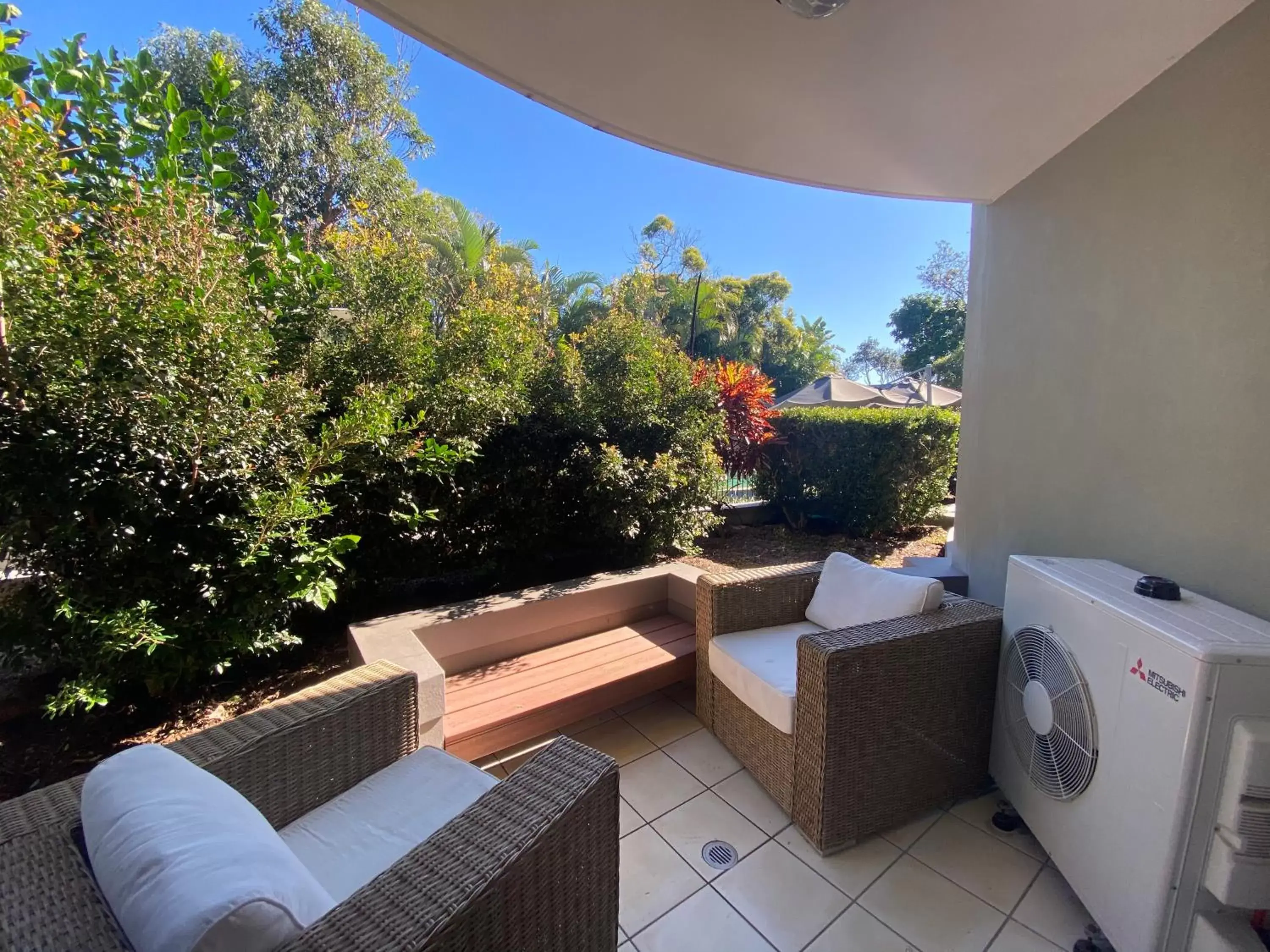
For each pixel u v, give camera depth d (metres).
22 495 1.56
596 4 1.45
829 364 19.52
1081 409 2.06
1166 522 1.70
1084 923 1.43
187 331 1.77
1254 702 1.06
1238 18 1.45
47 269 1.61
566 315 11.60
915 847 1.70
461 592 3.09
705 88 1.82
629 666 2.34
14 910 0.73
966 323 2.87
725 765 2.10
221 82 2.13
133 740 1.97
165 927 0.61
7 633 1.67
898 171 2.35
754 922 1.45
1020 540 2.40
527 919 0.90
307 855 1.12
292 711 1.33
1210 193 1.54
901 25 1.50
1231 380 1.49
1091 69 1.67
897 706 1.69
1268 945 1.13
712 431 3.95
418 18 1.52
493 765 2.13
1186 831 1.11
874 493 4.74
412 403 2.61
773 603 2.32
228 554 1.92
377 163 8.89
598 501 3.24
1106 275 1.93
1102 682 1.34
